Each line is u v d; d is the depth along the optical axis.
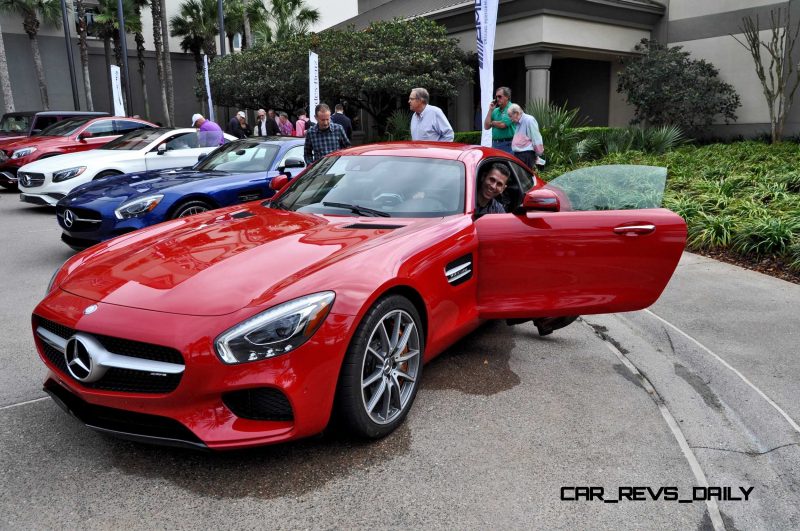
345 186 3.94
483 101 9.23
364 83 17.22
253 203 4.23
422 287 3.04
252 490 2.53
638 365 3.85
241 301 2.52
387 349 2.89
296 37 21.06
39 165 9.63
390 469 2.70
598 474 2.69
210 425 2.47
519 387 3.53
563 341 4.27
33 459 2.74
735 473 2.74
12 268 6.30
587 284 3.53
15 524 2.31
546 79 16.73
